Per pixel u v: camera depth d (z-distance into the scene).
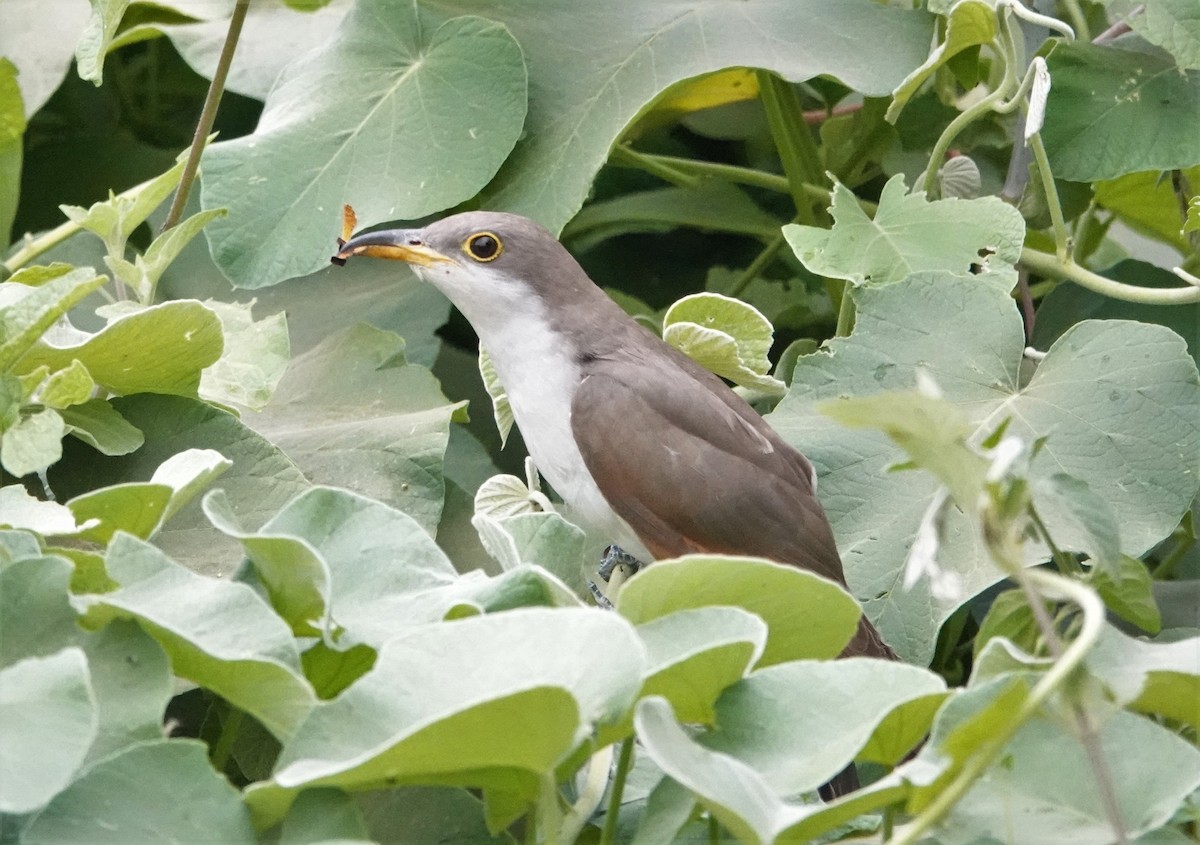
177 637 4.04
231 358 7.17
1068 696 3.79
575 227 10.22
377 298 9.37
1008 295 7.52
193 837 3.76
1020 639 6.45
